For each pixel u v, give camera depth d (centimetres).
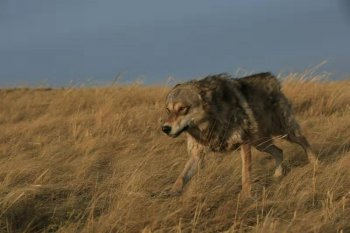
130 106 2848
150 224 1250
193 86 1480
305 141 1736
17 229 1318
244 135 1518
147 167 1692
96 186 1554
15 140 2248
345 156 1627
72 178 1670
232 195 1462
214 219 1295
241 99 1538
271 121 1659
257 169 1697
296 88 2752
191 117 1469
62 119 2647
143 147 2023
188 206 1344
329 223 1180
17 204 1381
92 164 1795
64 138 2277
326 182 1448
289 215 1295
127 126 2381
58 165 1806
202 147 1539
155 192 1485
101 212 1379
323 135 1970
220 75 1584
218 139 1510
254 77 1662
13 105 3262
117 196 1420
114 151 1989
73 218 1366
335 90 2716
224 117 1494
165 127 1453
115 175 1647
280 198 1388
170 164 1742
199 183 1462
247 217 1317
